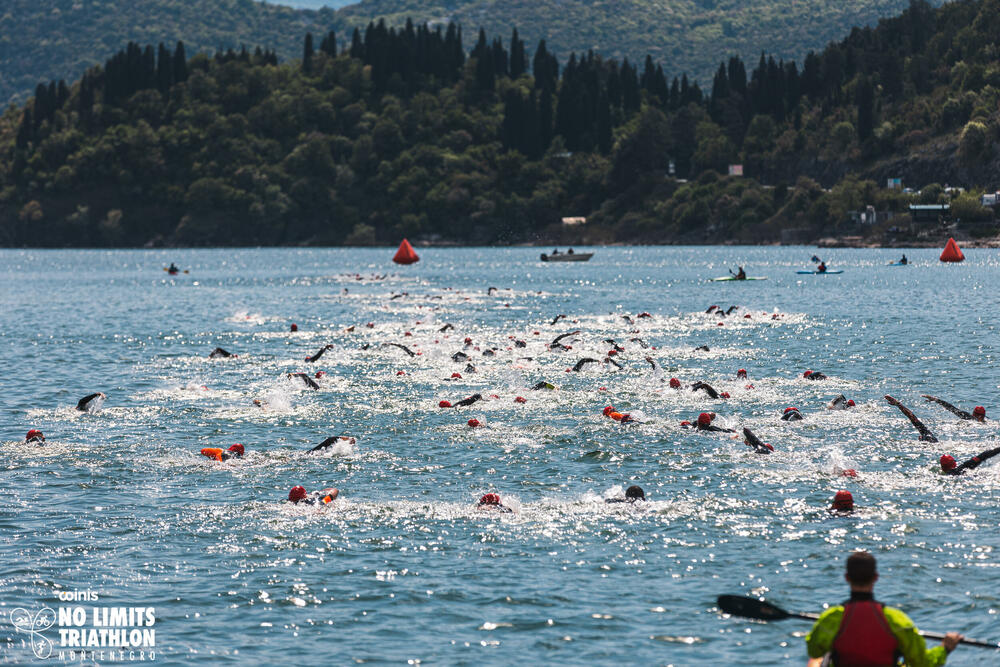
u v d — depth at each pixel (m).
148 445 84.00
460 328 176.25
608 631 46.31
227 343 159.00
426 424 91.81
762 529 60.12
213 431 89.75
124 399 106.94
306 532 60.25
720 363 127.94
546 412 96.75
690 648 44.59
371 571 53.75
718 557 55.53
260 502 66.75
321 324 190.38
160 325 191.62
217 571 53.91
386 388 111.62
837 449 79.88
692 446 81.62
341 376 120.62
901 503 64.75
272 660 43.66
